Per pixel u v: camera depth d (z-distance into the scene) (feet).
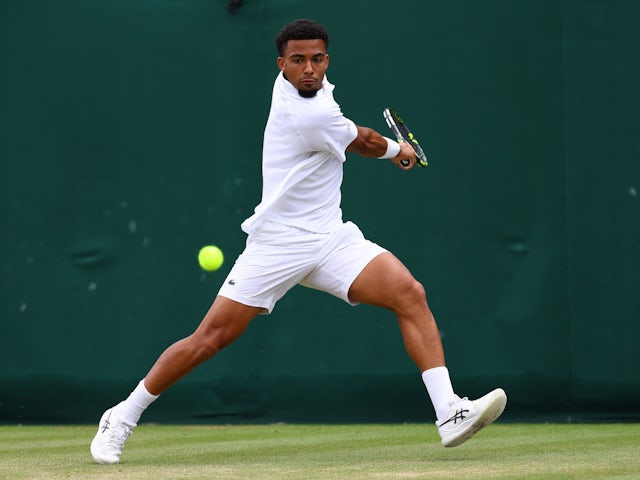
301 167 48.62
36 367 78.07
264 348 77.00
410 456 52.16
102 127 78.33
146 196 77.87
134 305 77.51
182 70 77.97
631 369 74.69
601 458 49.98
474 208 76.07
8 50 79.05
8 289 78.69
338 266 49.06
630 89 75.20
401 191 76.54
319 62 48.08
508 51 76.23
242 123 77.56
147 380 49.42
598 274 75.15
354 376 76.23
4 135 79.00
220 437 67.05
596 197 75.31
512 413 75.46
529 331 75.25
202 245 77.30
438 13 76.79
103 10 78.54
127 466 48.14
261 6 77.66
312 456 52.80
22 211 78.79
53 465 49.29
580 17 75.77
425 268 76.18
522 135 75.97
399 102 76.89
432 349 48.26
